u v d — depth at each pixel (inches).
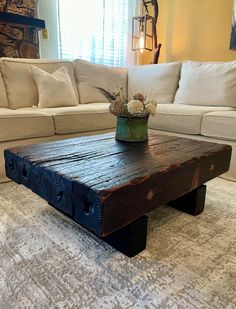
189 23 141.9
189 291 33.0
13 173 46.7
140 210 35.3
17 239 43.5
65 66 105.7
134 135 54.2
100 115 88.4
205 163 46.8
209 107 90.4
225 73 94.3
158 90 114.4
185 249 41.8
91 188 30.9
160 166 39.3
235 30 124.8
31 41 121.7
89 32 140.5
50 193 38.1
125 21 157.0
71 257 39.3
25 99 91.2
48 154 44.9
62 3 127.6
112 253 40.5
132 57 165.8
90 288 33.3
